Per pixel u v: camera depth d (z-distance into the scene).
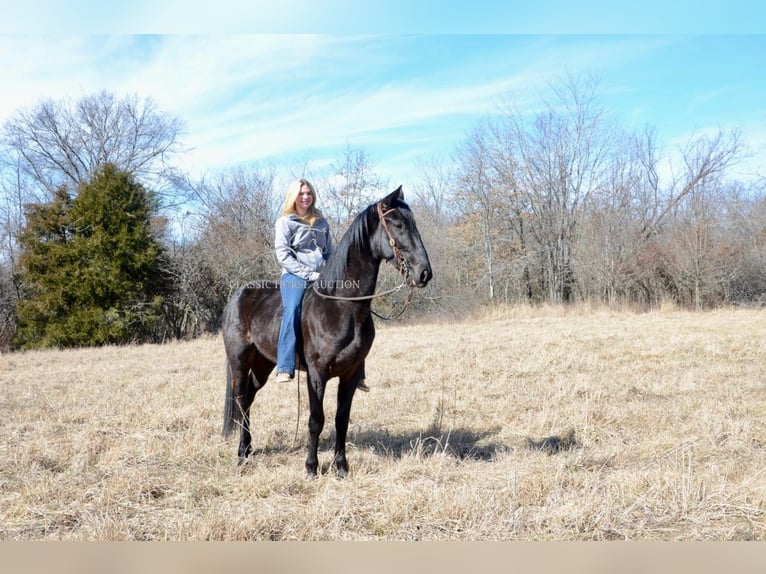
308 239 5.41
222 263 28.05
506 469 5.07
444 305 29.12
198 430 6.54
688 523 3.93
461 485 4.63
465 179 32.38
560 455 5.55
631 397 8.04
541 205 32.66
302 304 5.13
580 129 32.28
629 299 29.81
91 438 6.19
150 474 5.11
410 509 4.11
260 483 4.80
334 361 4.90
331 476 4.98
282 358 5.02
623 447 5.77
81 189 26.19
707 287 28.53
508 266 31.88
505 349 13.21
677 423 6.54
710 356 11.56
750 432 6.07
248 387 5.93
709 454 5.49
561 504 4.12
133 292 26.05
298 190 5.33
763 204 30.66
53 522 4.10
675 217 31.61
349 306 4.82
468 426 6.83
